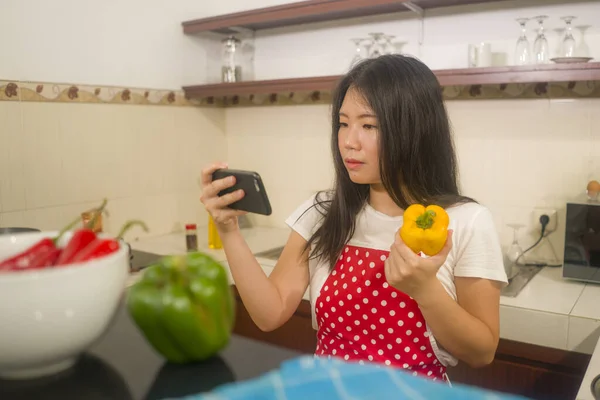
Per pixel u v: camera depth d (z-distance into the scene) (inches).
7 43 81.2
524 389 65.7
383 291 46.8
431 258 36.9
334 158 50.8
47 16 85.7
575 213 70.8
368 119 45.2
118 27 95.7
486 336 42.1
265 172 112.8
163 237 104.3
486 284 45.1
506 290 69.9
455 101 88.4
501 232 87.0
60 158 88.6
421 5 87.2
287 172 109.5
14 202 83.4
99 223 89.0
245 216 113.8
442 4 86.4
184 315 25.1
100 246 27.7
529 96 82.1
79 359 27.2
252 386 20.4
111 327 31.4
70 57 89.1
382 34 88.4
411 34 92.5
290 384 20.5
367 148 45.5
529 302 65.6
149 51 101.3
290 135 107.9
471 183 88.7
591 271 70.7
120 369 26.0
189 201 111.1
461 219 46.1
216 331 26.1
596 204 69.1
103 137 94.5
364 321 47.7
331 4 87.4
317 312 50.6
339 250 50.1
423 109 45.4
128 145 98.6
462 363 70.1
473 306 45.1
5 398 23.2
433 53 90.5
